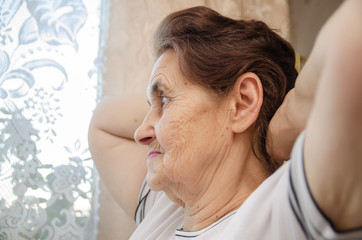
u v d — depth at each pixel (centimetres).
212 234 69
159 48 79
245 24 77
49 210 150
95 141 120
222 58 71
